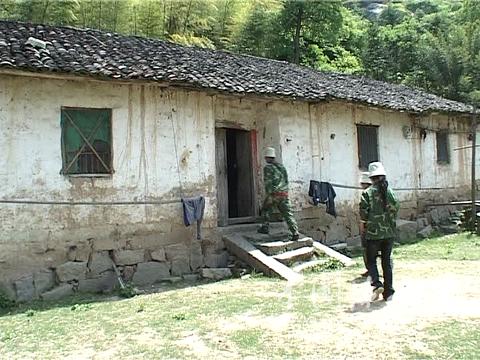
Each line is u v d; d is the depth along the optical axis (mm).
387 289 7105
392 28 32500
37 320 6848
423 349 5102
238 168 12375
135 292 8422
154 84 9219
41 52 8508
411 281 8266
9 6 16906
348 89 13531
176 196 9898
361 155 13758
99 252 8969
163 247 9656
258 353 5125
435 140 16422
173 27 21500
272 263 9422
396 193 14750
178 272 9758
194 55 12117
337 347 5230
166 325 6250
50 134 8672
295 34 26203
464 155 17547
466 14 30922
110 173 9211
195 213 9875
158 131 9773
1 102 8312
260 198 11977
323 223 12531
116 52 9844
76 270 8703
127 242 9266
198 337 5730
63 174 8742
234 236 10492
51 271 8516
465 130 17719
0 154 8242
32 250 8359
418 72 26203
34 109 8570
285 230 11258
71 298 8312
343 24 30531
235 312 6762
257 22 24344
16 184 8320
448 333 5559
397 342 5324
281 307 6934
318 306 6914
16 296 8094
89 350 5473
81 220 8836
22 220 8312
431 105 15305
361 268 9867
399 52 28531
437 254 11055
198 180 10211
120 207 9234
